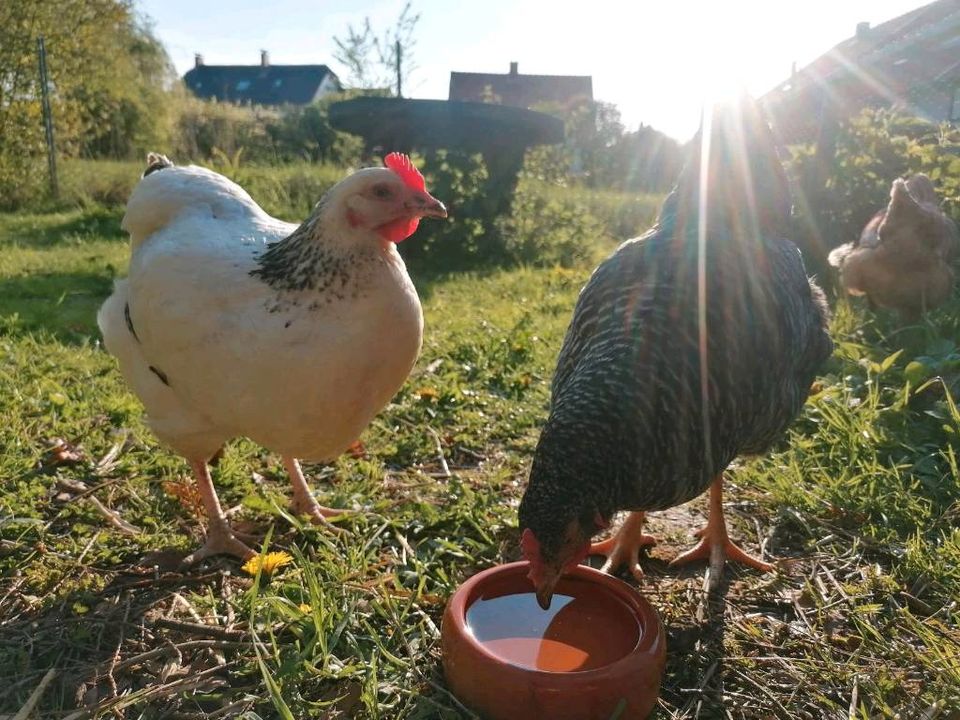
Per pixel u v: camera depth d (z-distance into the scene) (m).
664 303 0.52
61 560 0.65
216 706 0.50
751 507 0.78
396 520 0.72
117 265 1.98
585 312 0.59
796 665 0.55
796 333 0.59
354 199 0.55
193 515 0.74
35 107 3.33
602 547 0.71
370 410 0.62
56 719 0.49
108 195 3.36
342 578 0.62
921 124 1.92
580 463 0.48
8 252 2.15
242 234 0.64
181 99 5.34
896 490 0.75
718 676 0.54
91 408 0.97
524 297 1.77
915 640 0.57
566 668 0.51
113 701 0.50
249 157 4.38
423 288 1.84
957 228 1.45
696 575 0.67
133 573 0.65
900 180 1.28
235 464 0.82
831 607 0.61
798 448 0.85
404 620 0.57
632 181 5.61
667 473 0.50
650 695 0.47
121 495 0.77
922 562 0.65
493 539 0.70
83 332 1.36
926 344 1.13
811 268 1.63
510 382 1.11
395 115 2.18
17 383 1.02
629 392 0.49
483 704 0.47
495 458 0.88
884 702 0.50
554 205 2.45
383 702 0.50
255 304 0.56
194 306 0.57
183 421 0.64
